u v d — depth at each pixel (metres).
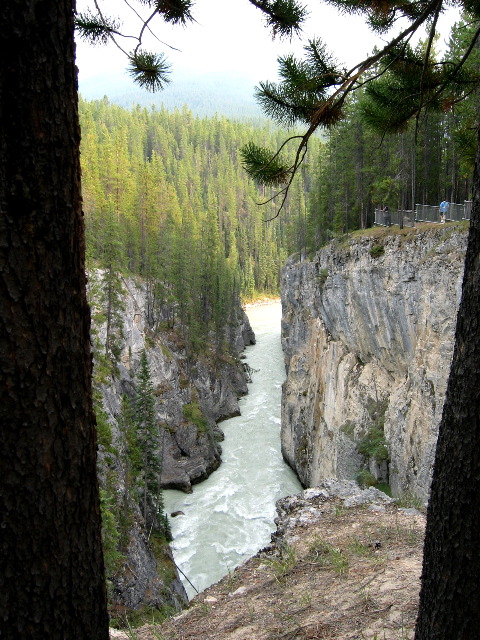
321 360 38.94
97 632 2.96
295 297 60.75
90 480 2.94
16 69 2.42
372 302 28.52
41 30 2.47
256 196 134.12
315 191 60.34
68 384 2.75
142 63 5.66
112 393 33.69
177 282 62.47
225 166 149.38
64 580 2.71
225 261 87.50
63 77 2.62
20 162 2.48
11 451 2.52
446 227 22.22
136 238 65.19
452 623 3.39
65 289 2.72
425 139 32.03
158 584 26.19
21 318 2.52
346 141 41.19
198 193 123.38
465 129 7.16
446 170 37.00
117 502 25.80
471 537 3.30
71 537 2.76
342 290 33.22
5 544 2.51
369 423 28.58
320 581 7.43
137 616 22.33
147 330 55.44
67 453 2.73
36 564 2.59
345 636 5.71
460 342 3.49
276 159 5.72
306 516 10.27
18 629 2.54
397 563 7.47
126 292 52.19
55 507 2.67
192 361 58.06
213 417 54.12
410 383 24.27
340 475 29.88
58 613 2.68
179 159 161.88
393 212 32.06
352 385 31.44
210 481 42.12
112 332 47.84
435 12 4.50
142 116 165.62
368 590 6.69
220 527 34.47
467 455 3.33
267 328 96.19
